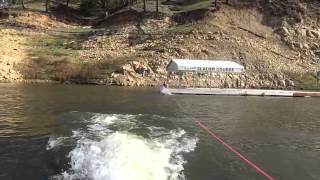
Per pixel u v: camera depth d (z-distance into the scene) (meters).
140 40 81.31
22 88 57.72
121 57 75.81
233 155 23.97
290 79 76.06
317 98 62.75
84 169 18.59
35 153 22.44
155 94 57.56
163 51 77.00
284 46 82.81
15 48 74.81
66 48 79.12
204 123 34.62
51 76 69.94
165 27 85.81
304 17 87.38
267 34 84.31
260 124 36.16
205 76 73.38
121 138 23.09
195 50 77.62
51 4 106.44
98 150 20.80
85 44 80.44
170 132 27.78
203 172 20.05
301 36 84.38
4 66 68.81
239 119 38.41
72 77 70.25
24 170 19.83
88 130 26.45
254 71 76.50
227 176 20.08
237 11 86.69
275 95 64.12
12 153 22.52
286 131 33.34
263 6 88.31
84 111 37.34
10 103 42.12
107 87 64.81
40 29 86.19
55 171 19.30
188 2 96.69
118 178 17.14
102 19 97.38
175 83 71.75
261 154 24.91
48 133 27.39
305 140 30.09
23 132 27.88
